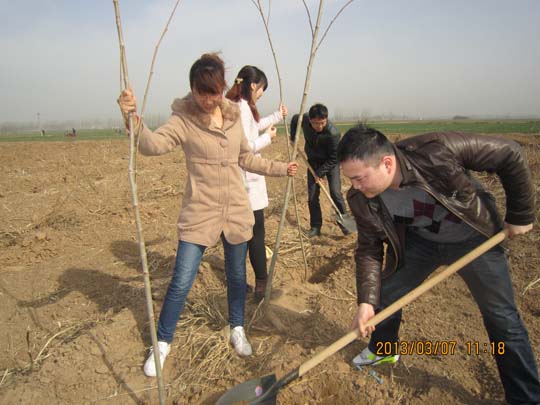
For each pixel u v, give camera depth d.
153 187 8.18
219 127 2.73
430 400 2.60
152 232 5.64
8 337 3.46
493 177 6.91
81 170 10.16
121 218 6.20
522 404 2.38
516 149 2.06
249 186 3.46
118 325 3.34
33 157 12.58
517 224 2.21
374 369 2.87
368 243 2.45
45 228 5.78
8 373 3.04
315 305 3.73
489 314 2.32
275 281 4.18
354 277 4.11
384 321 2.64
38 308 3.83
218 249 4.73
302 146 13.23
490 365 2.81
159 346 2.95
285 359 2.98
